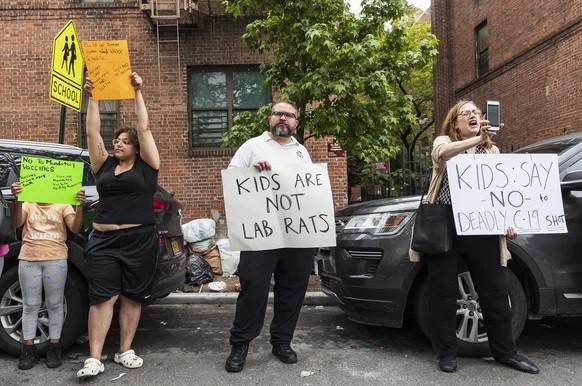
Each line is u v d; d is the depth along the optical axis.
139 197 3.96
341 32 6.42
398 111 6.78
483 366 4.07
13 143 4.60
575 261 4.20
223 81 10.18
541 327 5.21
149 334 5.13
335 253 4.66
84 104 9.80
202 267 7.19
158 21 9.53
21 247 4.08
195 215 9.90
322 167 4.04
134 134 3.99
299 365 4.16
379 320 4.38
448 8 19.48
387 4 6.32
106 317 3.92
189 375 3.96
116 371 4.04
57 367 4.12
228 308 6.26
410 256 3.97
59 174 3.95
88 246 3.97
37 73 9.72
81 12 9.79
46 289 4.04
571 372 3.95
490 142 4.04
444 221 3.78
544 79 13.38
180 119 9.91
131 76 3.89
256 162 3.95
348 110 6.53
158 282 4.57
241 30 9.98
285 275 4.17
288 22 6.50
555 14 12.84
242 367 4.06
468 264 3.96
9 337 4.27
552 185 3.88
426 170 12.06
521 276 4.32
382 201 4.87
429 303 4.02
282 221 3.97
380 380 3.83
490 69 16.41
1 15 9.68
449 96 19.48
